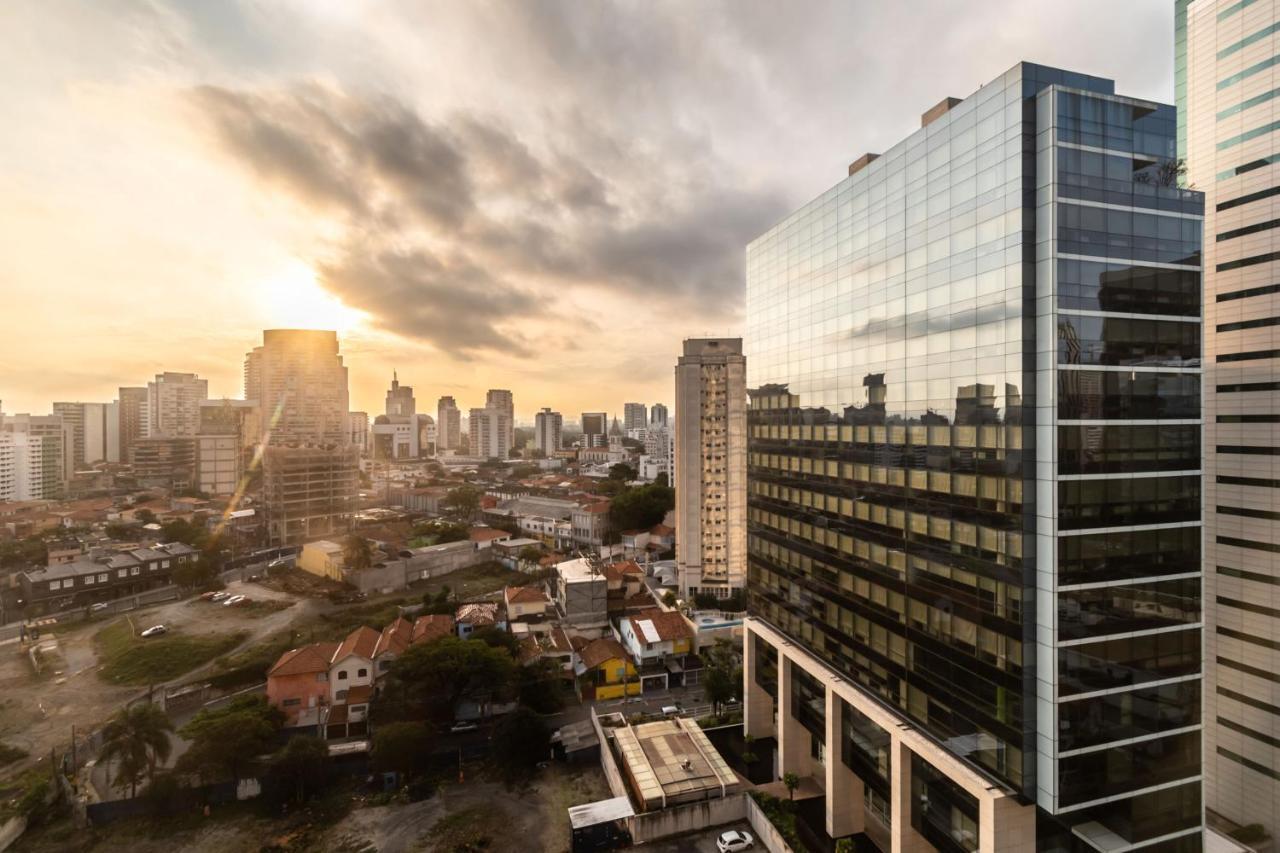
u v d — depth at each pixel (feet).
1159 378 107.45
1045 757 100.94
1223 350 166.40
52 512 548.72
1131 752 104.99
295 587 377.71
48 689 243.81
